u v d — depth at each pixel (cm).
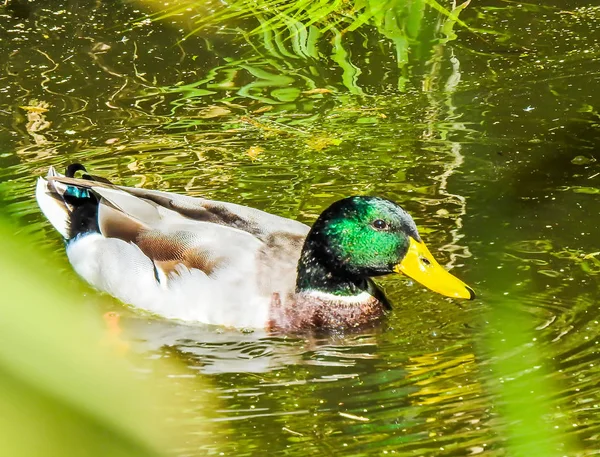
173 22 1747
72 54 1638
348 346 922
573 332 874
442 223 1109
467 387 791
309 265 962
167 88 1517
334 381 833
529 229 1085
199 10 1789
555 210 1126
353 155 1289
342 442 704
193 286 959
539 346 852
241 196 1184
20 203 1184
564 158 1255
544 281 979
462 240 1068
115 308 1002
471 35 1667
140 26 1734
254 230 1016
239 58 1614
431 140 1325
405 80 1520
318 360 889
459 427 717
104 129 1386
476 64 1563
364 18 1734
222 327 957
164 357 897
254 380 840
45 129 1390
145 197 1054
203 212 1028
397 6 1767
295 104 1454
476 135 1334
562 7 1759
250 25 1733
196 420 753
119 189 1041
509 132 1336
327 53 1623
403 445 693
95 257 1027
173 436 716
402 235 927
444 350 878
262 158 1287
